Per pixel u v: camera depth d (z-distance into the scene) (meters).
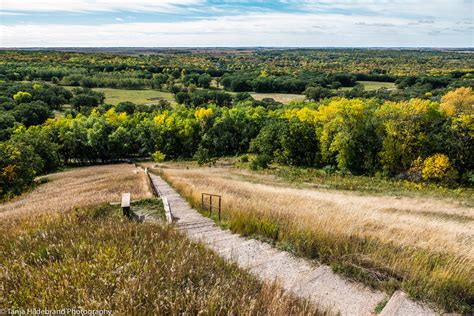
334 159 52.19
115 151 67.44
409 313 3.94
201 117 72.81
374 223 8.28
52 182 33.47
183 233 5.89
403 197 25.52
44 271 3.55
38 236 5.13
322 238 6.10
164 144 70.44
